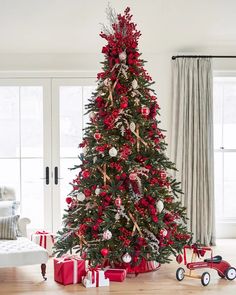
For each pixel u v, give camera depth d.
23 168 5.95
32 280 4.24
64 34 5.36
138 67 4.34
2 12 4.86
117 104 4.23
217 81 6.32
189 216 5.73
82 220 4.29
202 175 5.77
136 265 4.14
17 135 5.95
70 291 3.89
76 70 5.87
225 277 4.23
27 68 5.82
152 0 4.72
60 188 5.95
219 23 5.20
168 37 5.51
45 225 5.93
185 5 4.84
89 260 4.17
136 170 4.17
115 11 4.88
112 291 3.88
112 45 4.31
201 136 5.77
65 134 5.97
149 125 4.34
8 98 5.93
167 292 3.85
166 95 5.91
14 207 5.07
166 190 4.32
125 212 4.13
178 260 4.43
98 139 4.17
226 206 6.40
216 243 5.83
